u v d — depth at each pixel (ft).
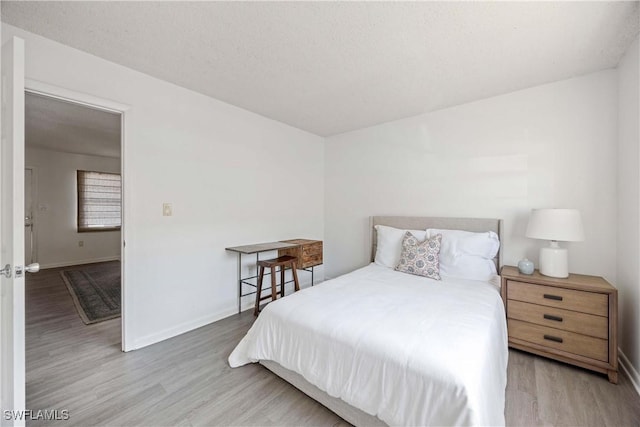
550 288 6.74
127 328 7.23
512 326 7.23
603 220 7.30
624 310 6.61
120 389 5.73
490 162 9.00
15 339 3.98
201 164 8.80
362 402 4.39
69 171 17.53
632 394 5.60
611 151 7.19
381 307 5.96
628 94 6.36
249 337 6.51
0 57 4.13
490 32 5.61
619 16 5.12
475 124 9.28
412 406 3.93
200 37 5.83
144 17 5.21
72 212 17.62
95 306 10.39
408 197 10.93
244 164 10.13
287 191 11.90
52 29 5.59
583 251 7.55
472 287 7.48
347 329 5.00
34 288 12.53
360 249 12.51
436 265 8.55
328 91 8.50
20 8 4.94
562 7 4.90
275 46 6.15
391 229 10.45
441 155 10.04
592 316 6.25
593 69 7.20
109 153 17.74
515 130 8.54
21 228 4.06
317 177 13.47
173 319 8.18
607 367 6.04
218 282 9.39
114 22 5.36
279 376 6.10
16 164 4.01
